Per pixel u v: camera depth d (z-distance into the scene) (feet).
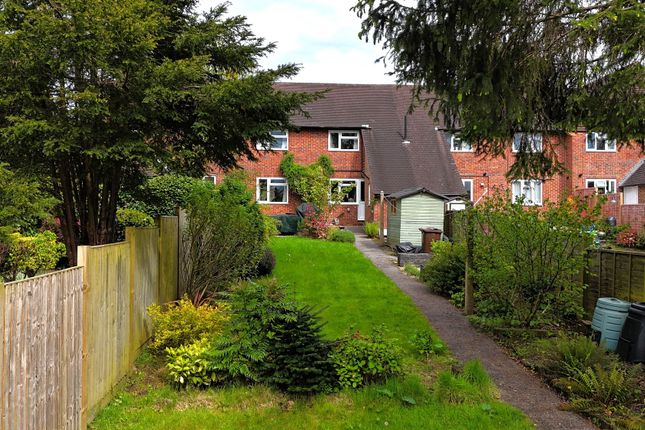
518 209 24.32
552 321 24.62
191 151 21.03
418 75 21.17
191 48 20.34
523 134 25.82
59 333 11.59
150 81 17.43
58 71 16.55
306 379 16.25
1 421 8.94
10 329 9.29
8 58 15.92
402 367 18.12
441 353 20.89
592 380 15.94
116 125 17.90
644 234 53.11
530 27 19.70
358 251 50.42
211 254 27.12
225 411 14.96
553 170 26.73
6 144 16.97
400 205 54.08
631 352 19.39
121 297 16.84
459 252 32.65
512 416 14.80
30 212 15.08
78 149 17.51
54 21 15.58
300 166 77.46
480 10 17.60
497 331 23.97
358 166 81.76
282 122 21.45
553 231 23.36
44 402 10.74
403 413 14.85
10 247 21.57
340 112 84.23
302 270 39.09
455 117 23.08
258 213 34.83
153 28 17.84
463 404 15.58
